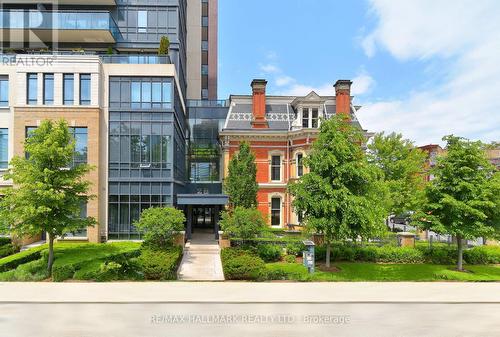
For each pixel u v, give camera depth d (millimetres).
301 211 16281
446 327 6965
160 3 25156
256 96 28219
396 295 9320
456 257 17859
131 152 20422
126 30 24938
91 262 13227
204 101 32500
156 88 20766
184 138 30031
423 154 25172
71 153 14062
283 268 14883
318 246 17703
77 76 19812
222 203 21875
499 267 17375
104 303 8453
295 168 26859
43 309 8000
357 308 8164
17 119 19391
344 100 27859
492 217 16109
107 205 20016
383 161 23531
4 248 17047
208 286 10461
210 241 22016
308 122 27047
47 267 13438
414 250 17875
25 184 13219
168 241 16828
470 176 16125
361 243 18375
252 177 22812
